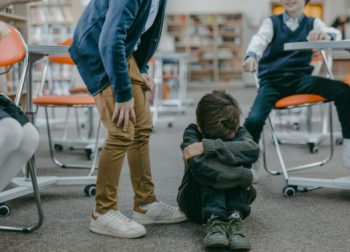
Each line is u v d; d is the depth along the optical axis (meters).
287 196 2.08
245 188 1.52
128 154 1.66
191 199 1.59
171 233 1.59
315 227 1.64
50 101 2.42
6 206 1.79
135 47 1.54
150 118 1.67
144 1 1.46
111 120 1.51
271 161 2.98
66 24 7.89
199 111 1.58
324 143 3.68
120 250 1.42
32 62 1.99
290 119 4.75
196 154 1.47
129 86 1.45
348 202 1.98
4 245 1.47
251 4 12.89
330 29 2.35
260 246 1.45
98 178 1.56
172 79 8.13
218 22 12.97
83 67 1.54
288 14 2.40
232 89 11.42
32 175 1.56
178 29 13.14
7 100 1.33
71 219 1.74
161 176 2.51
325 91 2.14
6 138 1.20
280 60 2.36
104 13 1.51
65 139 3.65
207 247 1.43
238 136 1.60
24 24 4.12
